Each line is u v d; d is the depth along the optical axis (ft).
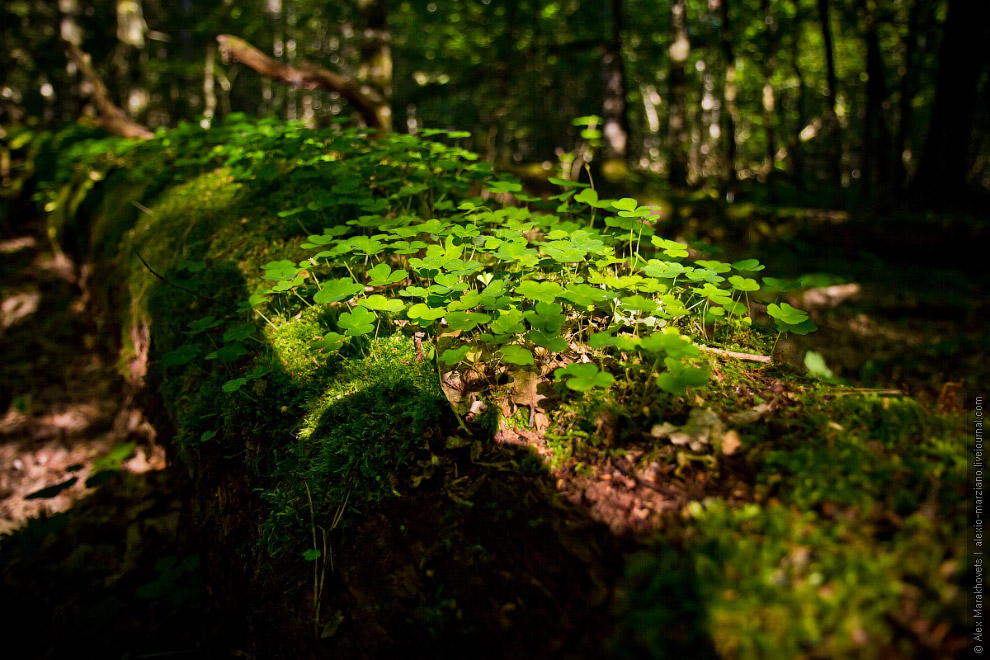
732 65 32.09
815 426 5.18
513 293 7.39
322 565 5.79
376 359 7.12
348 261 9.16
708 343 6.96
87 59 34.09
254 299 7.80
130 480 11.51
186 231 11.87
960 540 3.71
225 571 7.28
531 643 4.25
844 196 35.65
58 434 14.05
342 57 75.77
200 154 15.51
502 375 6.33
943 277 19.07
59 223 20.86
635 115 79.46
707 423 5.35
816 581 3.63
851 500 4.16
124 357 12.71
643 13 56.34
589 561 4.46
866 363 12.25
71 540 10.26
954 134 28.68
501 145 71.46
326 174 11.23
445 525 5.27
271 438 7.05
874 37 34.01
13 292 20.20
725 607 3.66
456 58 53.57
